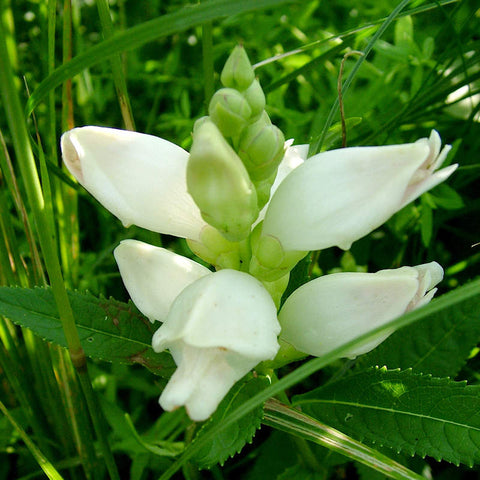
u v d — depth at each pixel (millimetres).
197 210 93
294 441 124
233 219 80
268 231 88
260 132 82
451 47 164
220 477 139
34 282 142
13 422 115
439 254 174
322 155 84
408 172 80
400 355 125
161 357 114
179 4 221
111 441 145
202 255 96
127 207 91
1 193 139
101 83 225
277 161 85
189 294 80
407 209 166
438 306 75
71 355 107
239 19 192
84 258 182
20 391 141
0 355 137
